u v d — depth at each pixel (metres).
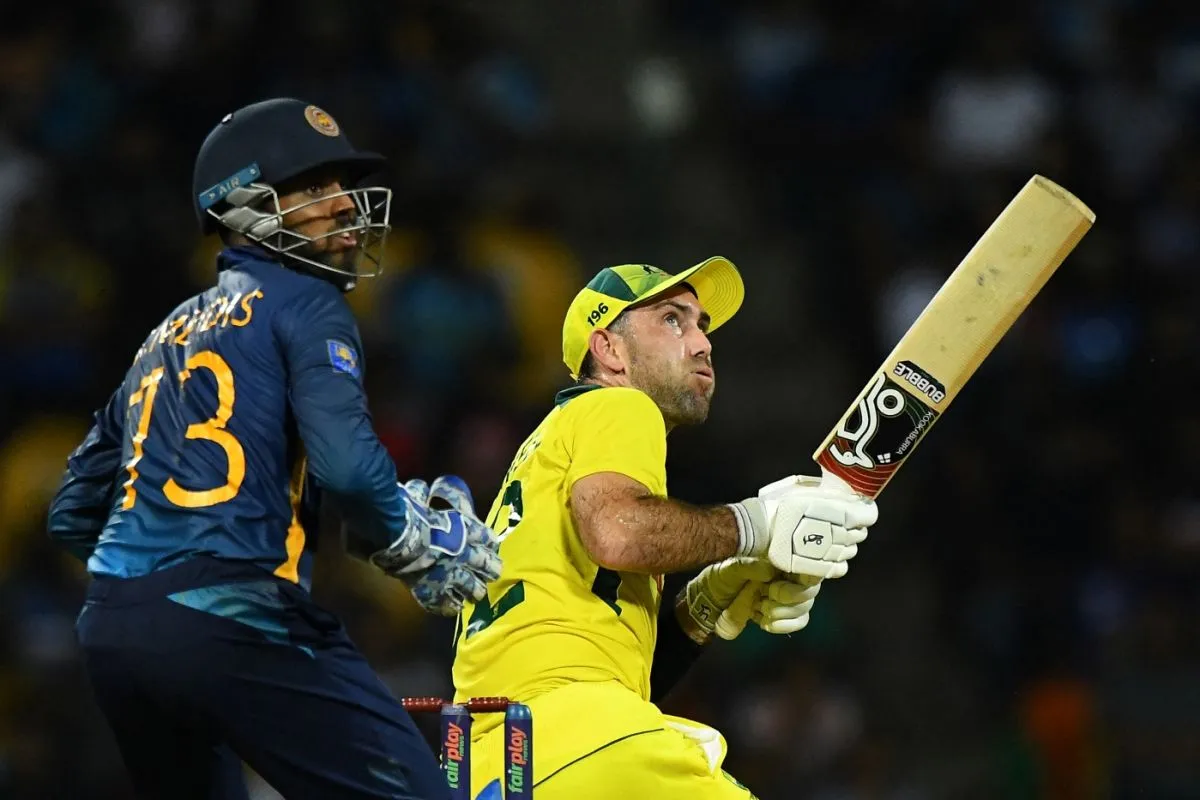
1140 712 36.34
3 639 33.53
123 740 12.52
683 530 14.08
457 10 46.53
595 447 14.45
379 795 12.12
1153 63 48.06
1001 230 15.16
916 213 45.41
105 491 13.62
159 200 41.34
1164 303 43.75
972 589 38.88
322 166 13.45
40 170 40.59
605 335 15.80
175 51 43.31
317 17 44.06
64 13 43.50
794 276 44.94
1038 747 35.34
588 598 14.62
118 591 12.09
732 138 47.34
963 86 46.75
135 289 39.44
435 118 43.69
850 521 14.60
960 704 36.72
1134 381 42.09
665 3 49.62
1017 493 39.91
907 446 15.05
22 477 35.62
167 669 11.82
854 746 34.28
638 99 47.66
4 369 37.34
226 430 12.35
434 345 38.41
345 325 12.68
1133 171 46.22
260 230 13.20
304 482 12.70
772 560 14.48
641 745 13.88
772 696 34.59
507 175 44.12
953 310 15.11
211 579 11.97
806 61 47.97
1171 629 37.50
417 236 40.75
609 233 44.97
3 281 38.47
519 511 14.94
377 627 33.12
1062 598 38.38
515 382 39.16
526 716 13.20
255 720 11.93
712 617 16.16
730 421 41.66
